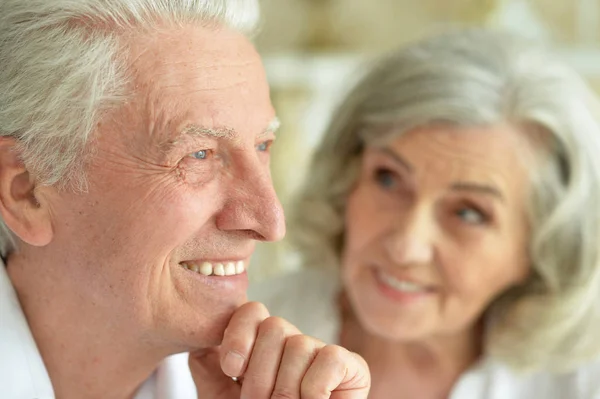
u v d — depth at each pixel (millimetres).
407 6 2547
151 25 736
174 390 948
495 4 2447
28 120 739
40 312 812
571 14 2424
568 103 1280
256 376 792
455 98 1208
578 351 1381
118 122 732
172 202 742
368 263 1312
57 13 727
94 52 723
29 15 734
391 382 1434
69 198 752
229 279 812
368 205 1315
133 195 741
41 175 750
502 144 1232
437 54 1284
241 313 808
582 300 1349
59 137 736
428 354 1413
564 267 1351
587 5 2412
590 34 2428
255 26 821
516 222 1286
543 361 1387
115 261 758
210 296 797
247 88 773
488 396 1393
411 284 1277
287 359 789
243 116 764
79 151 738
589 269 1341
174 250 768
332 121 1484
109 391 854
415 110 1231
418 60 1293
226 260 804
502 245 1275
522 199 1272
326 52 2547
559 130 1264
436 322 1308
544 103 1251
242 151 773
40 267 793
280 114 2402
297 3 2523
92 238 758
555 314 1351
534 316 1361
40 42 730
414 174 1249
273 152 2328
